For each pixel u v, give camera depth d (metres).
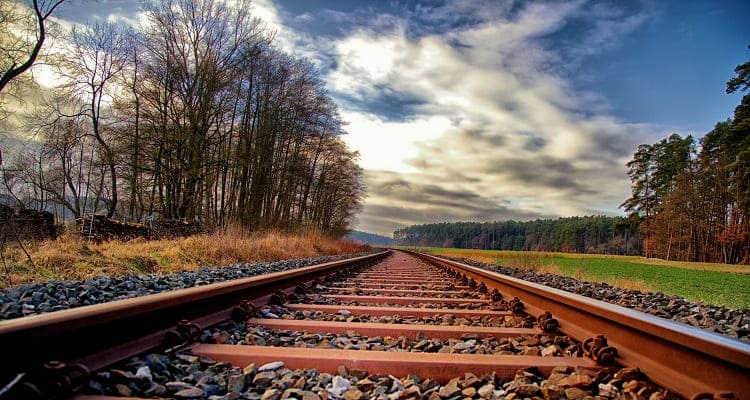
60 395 1.65
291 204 36.69
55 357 1.86
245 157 27.06
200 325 3.10
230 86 26.28
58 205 27.59
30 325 1.66
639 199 65.38
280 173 33.16
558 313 3.75
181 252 11.80
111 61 24.09
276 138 32.47
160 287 5.09
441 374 2.38
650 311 5.61
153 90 25.03
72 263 8.19
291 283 6.11
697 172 55.06
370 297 5.59
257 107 30.05
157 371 2.21
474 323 4.20
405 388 2.18
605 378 2.30
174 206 25.92
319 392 2.05
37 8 16.94
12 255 7.60
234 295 3.91
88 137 24.62
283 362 2.44
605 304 2.96
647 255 64.94
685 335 2.02
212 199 28.14
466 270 8.81
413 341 3.25
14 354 1.65
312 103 33.16
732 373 1.81
